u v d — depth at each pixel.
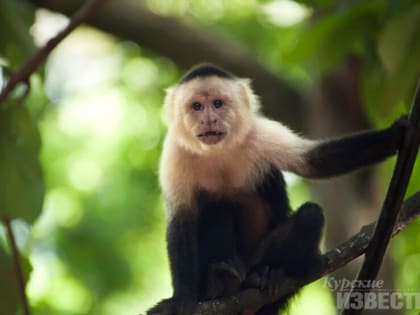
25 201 9.30
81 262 20.23
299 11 16.48
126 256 20.70
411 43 9.05
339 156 10.14
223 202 11.03
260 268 9.87
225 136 10.62
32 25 10.49
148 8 17.45
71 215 20.89
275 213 11.02
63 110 22.31
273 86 17.59
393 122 9.70
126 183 21.34
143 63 22.14
